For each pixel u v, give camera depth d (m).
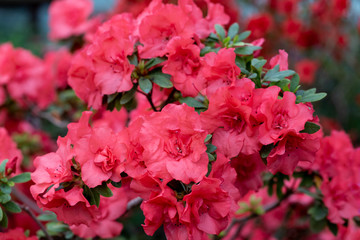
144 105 0.85
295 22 1.85
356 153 0.83
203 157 0.66
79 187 0.67
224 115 0.69
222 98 0.68
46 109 1.33
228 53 0.69
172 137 0.66
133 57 0.73
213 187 0.64
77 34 1.27
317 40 1.88
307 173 0.84
